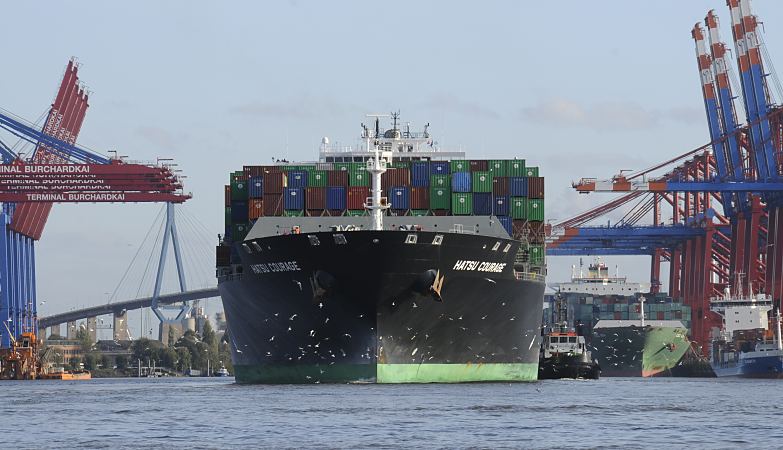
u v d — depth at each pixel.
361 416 189.62
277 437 163.88
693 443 157.38
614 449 151.38
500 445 154.88
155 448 154.12
